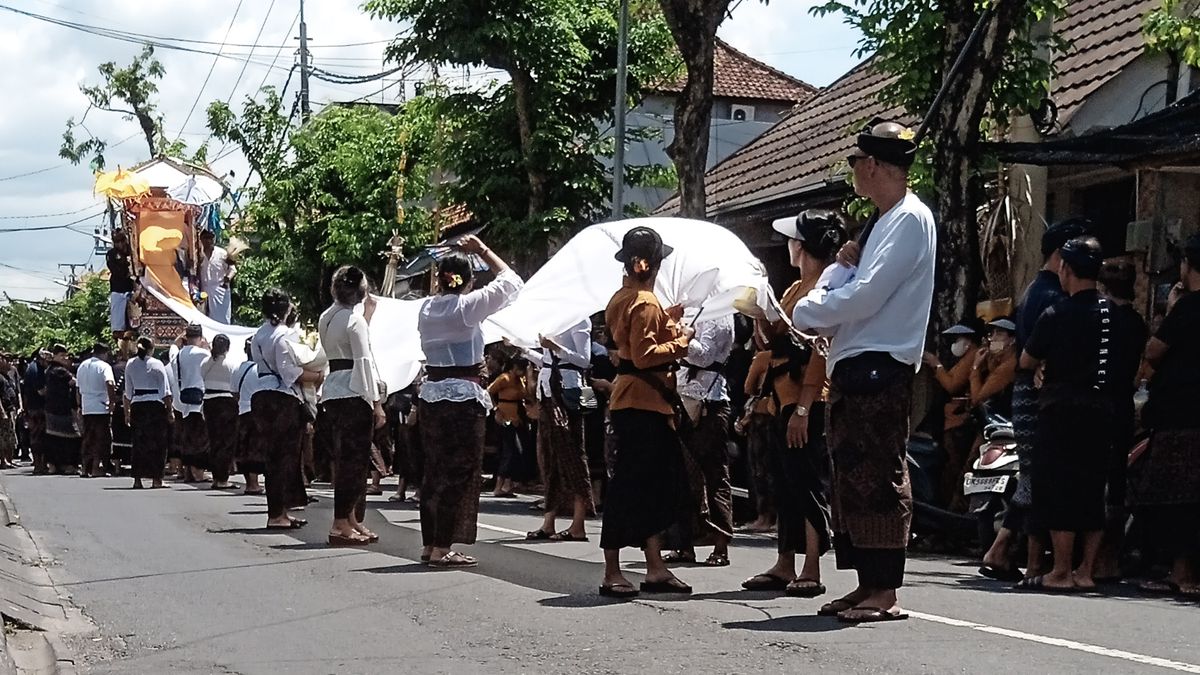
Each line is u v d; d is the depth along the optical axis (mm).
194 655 6746
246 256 32000
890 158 6828
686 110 15852
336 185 29078
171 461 21578
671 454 8078
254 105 32125
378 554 10352
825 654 6328
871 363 6805
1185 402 8609
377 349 11469
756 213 17859
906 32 13266
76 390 22328
